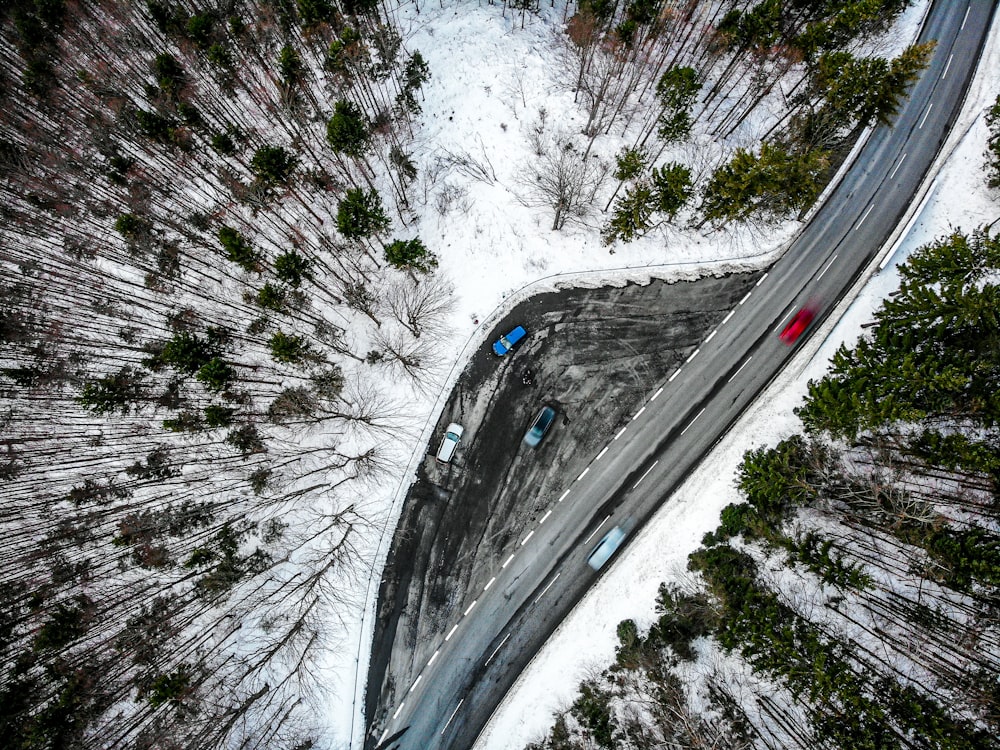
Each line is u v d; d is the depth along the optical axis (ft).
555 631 113.50
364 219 109.40
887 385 94.02
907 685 101.76
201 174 134.51
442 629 114.62
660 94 132.98
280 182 120.78
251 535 120.88
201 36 124.98
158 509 123.54
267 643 114.52
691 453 120.06
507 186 132.05
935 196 129.80
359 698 111.55
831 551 108.78
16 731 107.76
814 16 130.21
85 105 141.08
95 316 133.49
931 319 97.14
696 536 114.42
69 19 140.26
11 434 127.24
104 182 140.05
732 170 111.14
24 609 118.83
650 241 129.80
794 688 97.35
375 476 120.37
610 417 122.42
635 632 109.19
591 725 106.63
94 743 109.19
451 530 118.52
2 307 133.69
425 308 124.88
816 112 134.62
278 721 110.32
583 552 116.57
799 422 116.88
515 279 128.77
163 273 132.67
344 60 130.41
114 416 128.16
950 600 103.35
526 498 119.44
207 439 126.11
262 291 114.42
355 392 124.88
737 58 127.65
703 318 126.52
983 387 92.22
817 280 126.93
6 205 138.92
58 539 122.21
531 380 124.16
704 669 107.96
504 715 110.01
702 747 98.17
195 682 112.16
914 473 107.34
